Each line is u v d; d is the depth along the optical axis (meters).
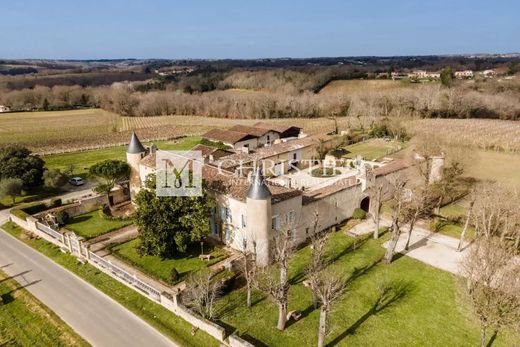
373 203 57.50
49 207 60.12
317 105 153.88
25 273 43.03
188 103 169.88
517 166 81.31
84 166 86.06
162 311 35.75
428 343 31.42
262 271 39.75
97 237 50.78
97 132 128.38
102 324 34.34
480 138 101.12
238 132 103.38
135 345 31.72
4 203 63.78
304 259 44.75
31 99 180.25
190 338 32.25
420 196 50.84
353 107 133.88
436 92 137.62
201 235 43.31
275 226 44.25
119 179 61.47
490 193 47.47
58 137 119.06
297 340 31.94
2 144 104.94
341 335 32.41
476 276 30.33
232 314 35.25
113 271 41.72
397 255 45.47
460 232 50.81
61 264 44.91
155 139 117.88
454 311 35.22
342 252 46.28
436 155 63.31
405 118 119.31
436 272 41.59
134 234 51.59
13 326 34.41
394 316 34.72
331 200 51.97
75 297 38.44
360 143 103.75
